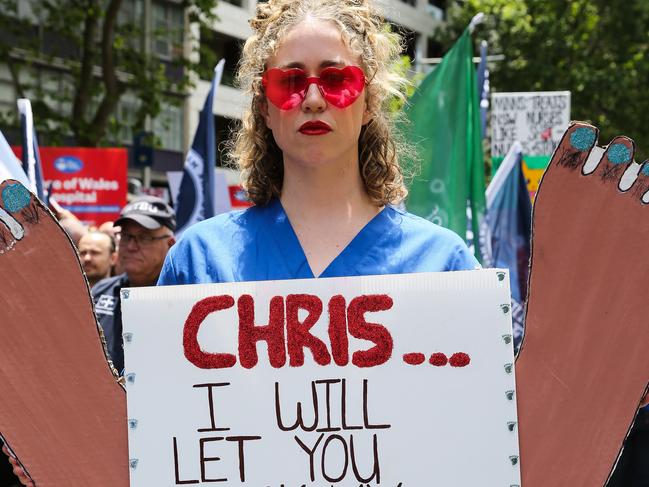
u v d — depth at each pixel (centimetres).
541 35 1789
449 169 471
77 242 527
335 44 185
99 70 1845
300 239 191
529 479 178
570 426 178
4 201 177
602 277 178
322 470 178
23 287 178
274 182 200
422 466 178
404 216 197
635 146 176
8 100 1953
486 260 475
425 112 475
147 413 179
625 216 177
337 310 180
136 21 2280
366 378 179
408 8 3297
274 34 190
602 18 1789
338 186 191
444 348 179
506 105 752
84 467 179
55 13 1514
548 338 179
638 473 452
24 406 179
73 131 1466
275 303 181
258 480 178
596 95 1725
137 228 426
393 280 180
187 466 178
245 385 179
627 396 178
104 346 180
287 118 184
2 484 370
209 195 526
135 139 1383
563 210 178
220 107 2661
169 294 181
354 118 185
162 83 1593
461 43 473
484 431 178
